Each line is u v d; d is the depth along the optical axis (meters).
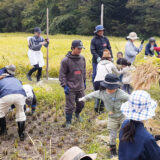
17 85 5.11
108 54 5.98
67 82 5.43
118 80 4.17
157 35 44.56
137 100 2.40
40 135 5.33
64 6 52.56
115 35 47.94
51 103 7.07
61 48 17.22
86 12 49.22
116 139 4.75
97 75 5.95
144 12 45.22
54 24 49.72
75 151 2.53
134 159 2.34
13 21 60.12
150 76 5.09
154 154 2.32
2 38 23.78
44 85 8.30
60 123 5.89
